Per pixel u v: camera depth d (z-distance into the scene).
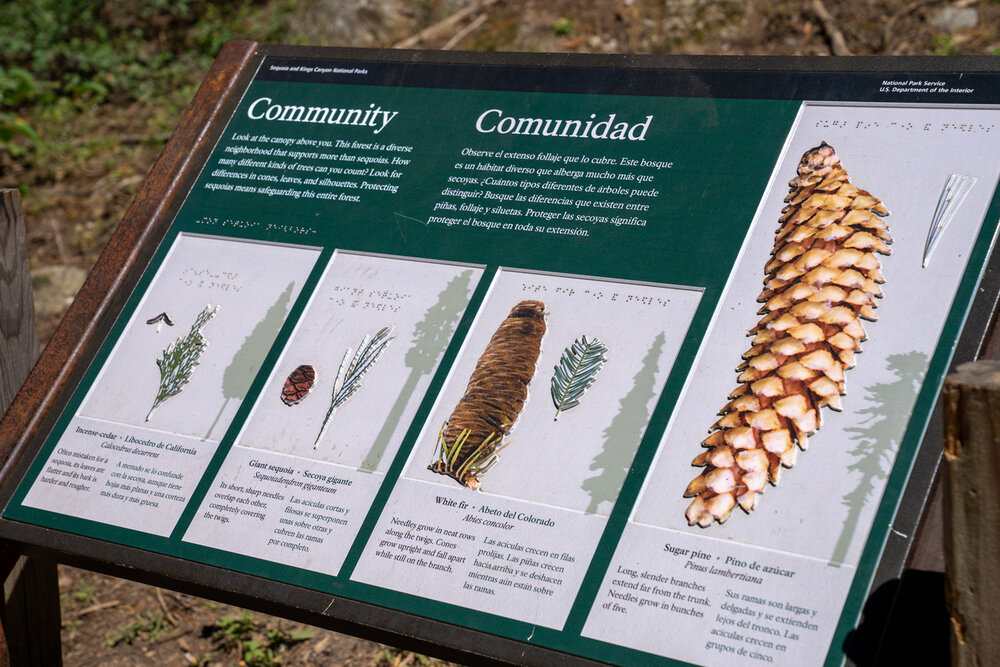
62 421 1.66
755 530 1.39
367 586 1.47
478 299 1.57
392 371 1.57
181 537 1.55
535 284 1.56
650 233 1.54
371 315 1.61
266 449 1.57
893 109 1.52
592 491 1.45
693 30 3.32
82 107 4.15
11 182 3.59
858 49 3.11
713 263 1.51
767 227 1.51
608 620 1.39
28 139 3.90
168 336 1.68
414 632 1.43
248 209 1.72
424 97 1.72
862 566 1.35
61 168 3.66
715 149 1.57
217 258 1.71
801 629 1.35
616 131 1.62
